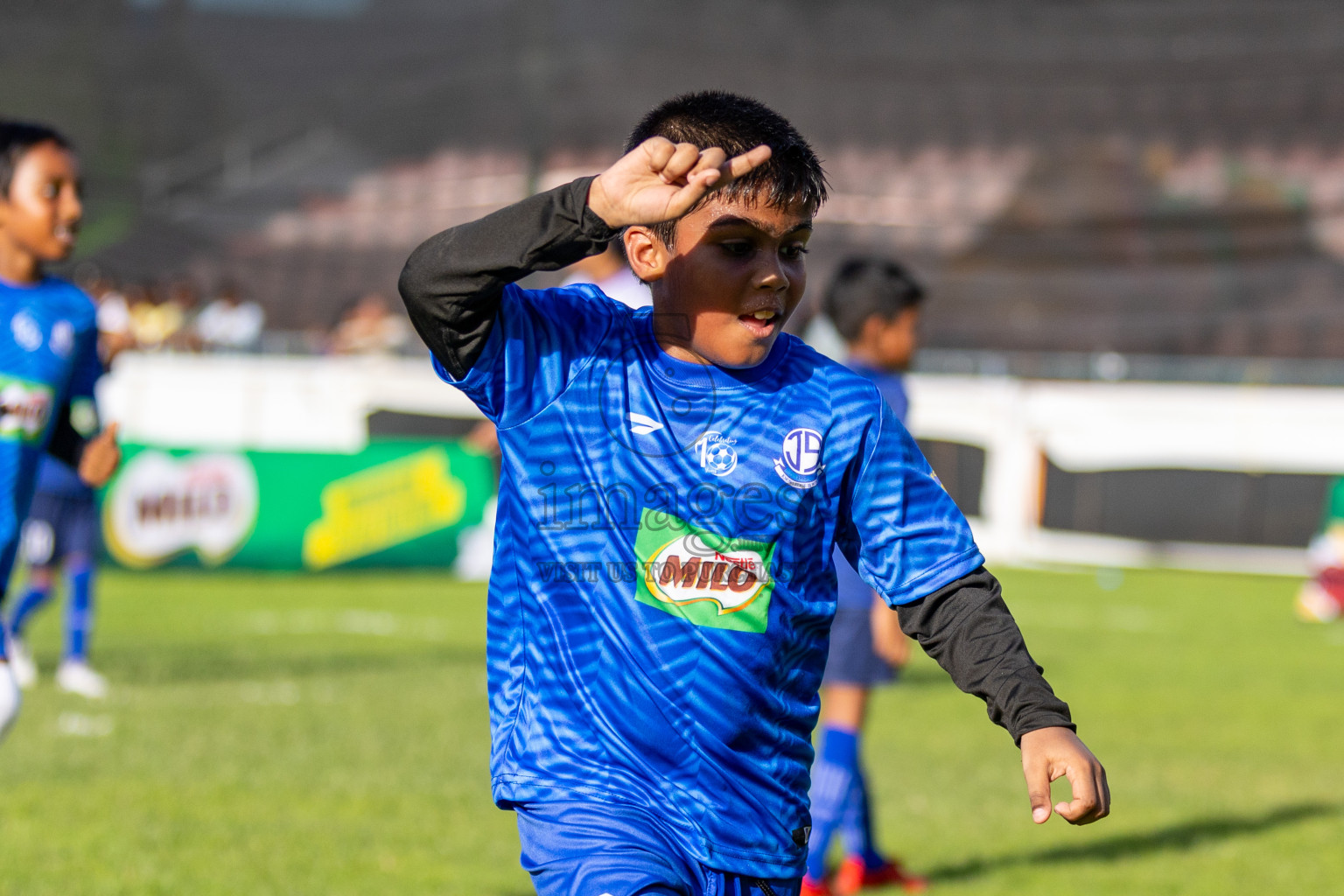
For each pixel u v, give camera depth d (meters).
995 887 14.86
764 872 7.20
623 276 18.86
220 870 14.10
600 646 7.16
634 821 6.89
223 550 39.88
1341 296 64.06
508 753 7.29
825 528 7.38
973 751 21.61
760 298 6.94
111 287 60.19
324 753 19.55
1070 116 68.81
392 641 29.88
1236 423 47.22
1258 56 66.75
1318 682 28.28
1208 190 66.69
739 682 7.16
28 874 13.73
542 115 71.50
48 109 74.62
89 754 18.94
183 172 74.88
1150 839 17.02
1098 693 26.62
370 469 41.19
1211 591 42.47
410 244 72.88
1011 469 48.31
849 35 71.38
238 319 58.00
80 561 23.72
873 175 69.88
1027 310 67.00
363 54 74.88
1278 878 15.37
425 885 13.90
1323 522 46.69
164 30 75.62
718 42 71.69
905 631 7.48
